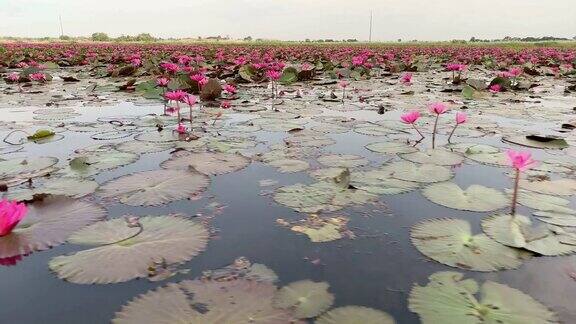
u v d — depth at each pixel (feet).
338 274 5.14
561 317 4.25
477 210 6.98
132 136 12.35
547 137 11.27
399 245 5.88
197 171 8.86
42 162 9.39
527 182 8.32
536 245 5.66
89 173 8.82
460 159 9.80
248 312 4.25
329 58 54.29
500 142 11.80
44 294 4.65
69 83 28.19
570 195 7.58
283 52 70.74
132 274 5.02
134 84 25.32
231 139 11.96
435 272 5.15
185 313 4.21
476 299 4.55
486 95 22.76
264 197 7.63
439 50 85.81
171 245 5.68
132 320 4.11
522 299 4.53
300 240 6.03
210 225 6.48
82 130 13.17
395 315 4.33
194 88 22.39
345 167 9.25
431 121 14.98
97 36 183.32
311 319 4.17
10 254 5.43
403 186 8.07
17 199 7.01
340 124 14.35
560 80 32.73
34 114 16.06
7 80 27.78
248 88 26.84
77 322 4.20
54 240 5.80
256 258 5.49
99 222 6.33
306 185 8.13
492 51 77.77
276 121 14.74
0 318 4.25
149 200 7.32
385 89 26.05
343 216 6.83
